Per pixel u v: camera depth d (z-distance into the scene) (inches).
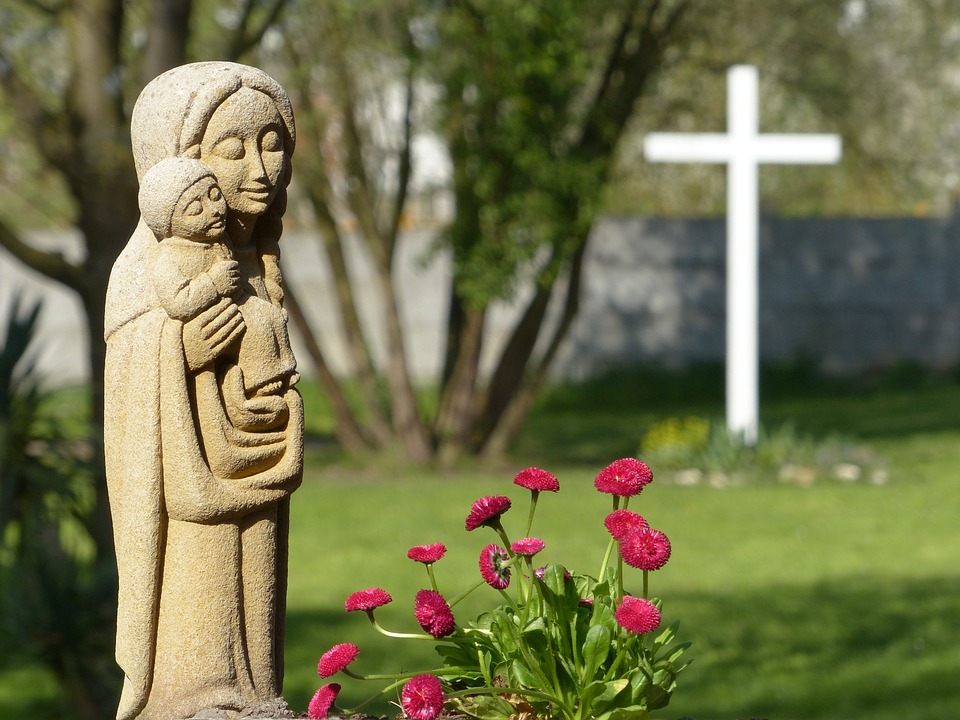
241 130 152.7
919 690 305.0
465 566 426.0
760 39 648.4
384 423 636.1
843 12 655.8
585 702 144.2
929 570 419.8
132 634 151.3
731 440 593.0
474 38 530.3
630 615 139.3
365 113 585.9
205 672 150.7
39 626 307.4
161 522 150.9
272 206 160.7
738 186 571.2
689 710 295.0
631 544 141.9
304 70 538.0
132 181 350.3
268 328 154.9
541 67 522.6
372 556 440.5
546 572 148.1
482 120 547.2
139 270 152.2
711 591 397.7
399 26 541.3
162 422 149.6
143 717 151.9
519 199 543.8
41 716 317.4
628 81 578.2
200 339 149.6
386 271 607.2
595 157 558.3
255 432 154.8
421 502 525.0
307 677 326.0
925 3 692.7
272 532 156.2
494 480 578.9
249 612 154.7
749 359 587.8
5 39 399.5
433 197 634.8
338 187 629.3
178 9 334.0
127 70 394.6
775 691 306.5
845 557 437.7
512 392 621.9
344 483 571.2
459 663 152.4
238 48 423.2
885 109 706.8
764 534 473.4
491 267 559.8
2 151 402.3
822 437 685.9
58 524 328.8
